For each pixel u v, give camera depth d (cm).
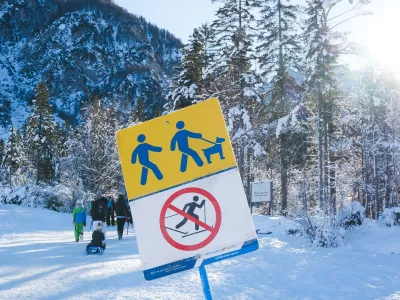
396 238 1181
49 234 1788
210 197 240
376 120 3072
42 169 5028
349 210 1473
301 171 2814
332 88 2378
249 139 2555
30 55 19262
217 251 234
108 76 18125
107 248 1241
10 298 585
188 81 3159
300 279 715
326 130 2550
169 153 245
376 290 632
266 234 1398
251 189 1870
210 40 3356
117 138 247
